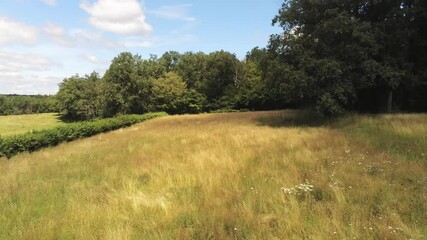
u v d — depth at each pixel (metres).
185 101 73.75
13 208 7.36
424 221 5.64
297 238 5.25
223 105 71.94
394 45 26.95
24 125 72.44
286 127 23.50
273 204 6.71
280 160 10.91
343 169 9.12
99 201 7.70
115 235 5.43
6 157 17.61
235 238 5.32
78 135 26.78
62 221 6.26
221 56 76.25
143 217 6.43
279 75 26.19
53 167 12.73
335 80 24.41
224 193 7.52
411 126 16.42
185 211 6.59
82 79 82.31
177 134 22.83
